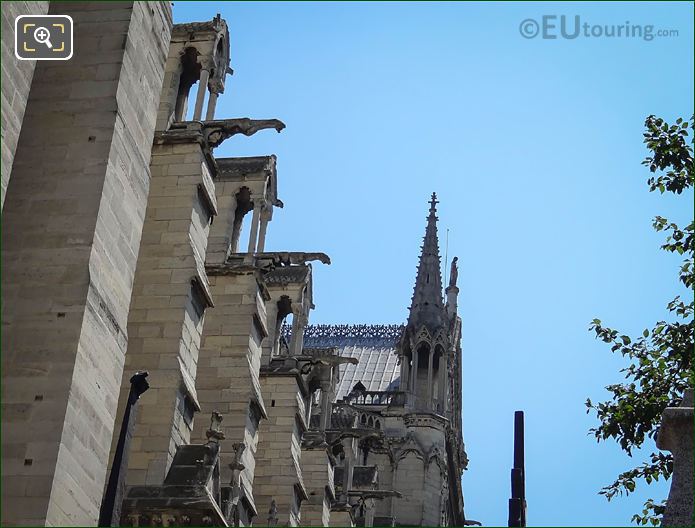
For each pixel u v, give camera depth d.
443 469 92.12
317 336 112.25
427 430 92.88
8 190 31.66
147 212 41.47
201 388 47.38
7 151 26.66
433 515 90.06
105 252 31.59
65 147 32.25
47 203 31.41
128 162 33.44
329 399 66.50
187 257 40.53
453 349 106.88
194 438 46.38
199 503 35.78
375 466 73.81
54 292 30.17
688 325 40.66
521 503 29.52
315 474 60.12
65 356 29.30
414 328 99.06
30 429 28.41
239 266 49.50
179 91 45.16
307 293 61.47
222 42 45.59
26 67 27.77
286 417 55.34
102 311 31.00
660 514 38.44
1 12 26.77
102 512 27.27
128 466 36.91
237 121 43.25
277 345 59.12
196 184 41.88
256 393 47.81
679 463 26.05
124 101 33.47
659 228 41.25
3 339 29.59
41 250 30.73
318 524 58.88
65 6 34.56
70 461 28.62
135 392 29.12
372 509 71.62
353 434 65.12
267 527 48.25
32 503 27.47
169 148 42.66
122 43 33.84
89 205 31.31
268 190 52.94
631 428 39.69
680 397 39.75
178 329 39.28
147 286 40.12
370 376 105.38
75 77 33.31
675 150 41.38
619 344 41.41
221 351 47.97
